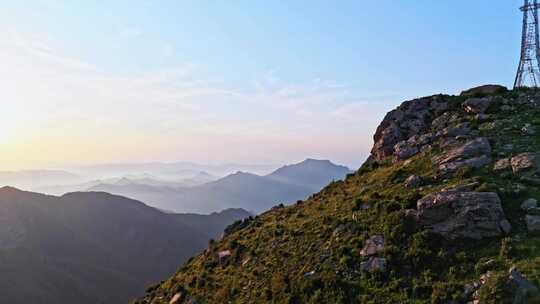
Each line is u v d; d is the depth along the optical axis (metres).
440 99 57.88
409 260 31.59
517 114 47.41
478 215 30.95
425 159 44.91
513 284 24.47
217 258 50.69
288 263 39.28
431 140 48.97
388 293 29.83
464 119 49.91
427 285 28.67
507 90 55.12
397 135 55.25
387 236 34.62
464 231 30.92
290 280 36.25
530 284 24.33
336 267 34.72
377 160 55.84
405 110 58.69
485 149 40.72
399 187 41.16
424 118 55.66
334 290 32.28
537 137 40.84
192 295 44.56
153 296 54.44
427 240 32.06
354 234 37.44
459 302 26.03
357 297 30.67
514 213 31.36
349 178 55.12
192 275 50.81
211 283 44.81
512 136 42.34
